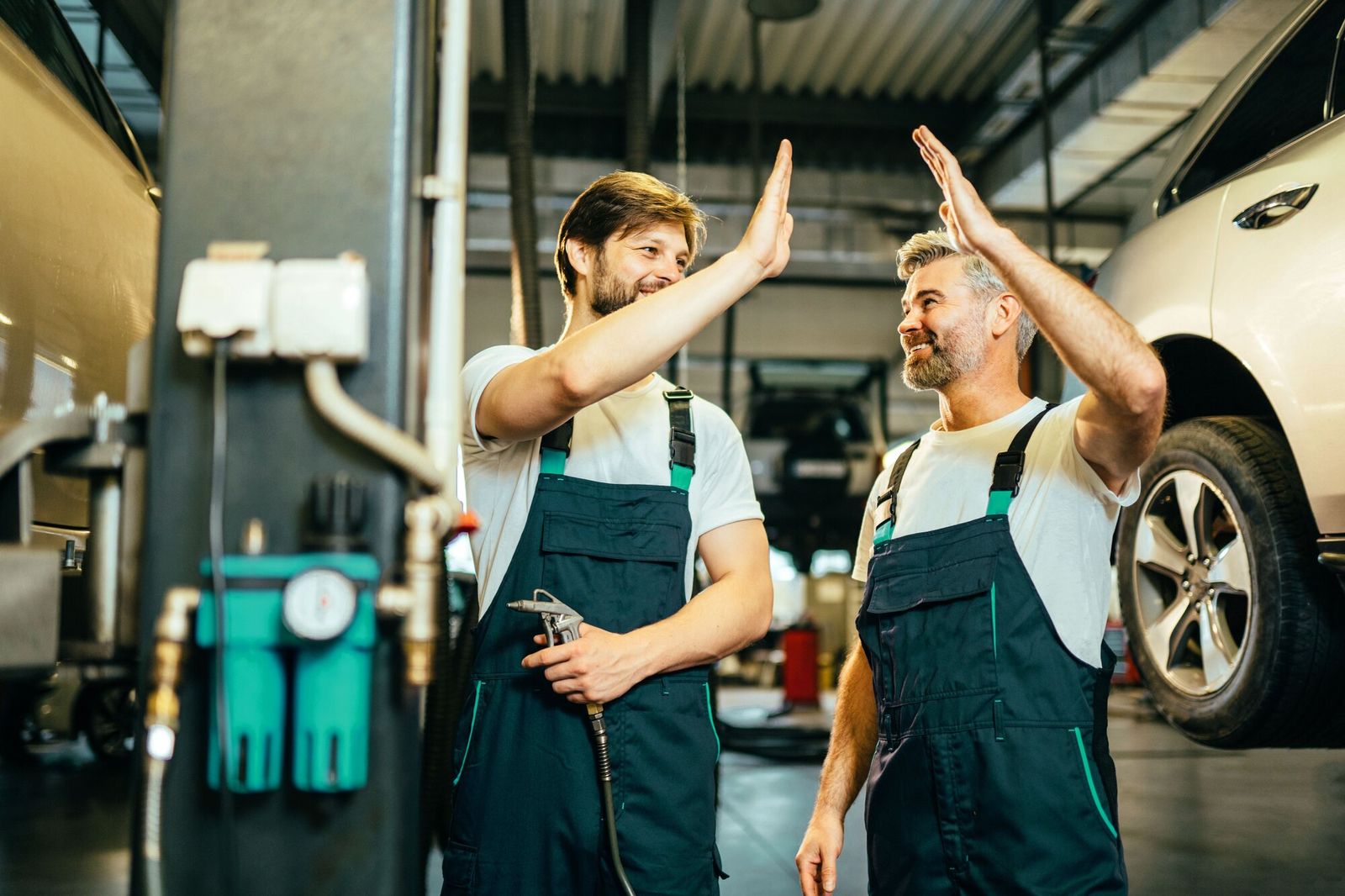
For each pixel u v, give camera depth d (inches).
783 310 429.1
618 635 49.5
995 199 344.5
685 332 44.8
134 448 41.5
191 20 39.6
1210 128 96.2
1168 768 161.9
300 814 36.7
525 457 54.8
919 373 62.8
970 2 268.5
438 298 40.5
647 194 57.9
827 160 348.2
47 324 64.6
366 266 38.2
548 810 49.3
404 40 39.3
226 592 35.4
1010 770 51.9
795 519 466.6
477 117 327.6
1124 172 326.6
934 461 61.5
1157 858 102.4
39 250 63.9
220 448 35.4
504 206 350.0
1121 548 98.3
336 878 36.4
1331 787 139.0
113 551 41.8
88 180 72.9
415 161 39.9
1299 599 77.9
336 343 35.5
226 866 34.0
